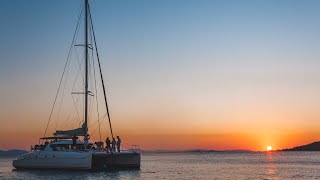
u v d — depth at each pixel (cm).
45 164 4319
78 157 4175
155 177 4562
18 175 4144
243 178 4784
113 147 4562
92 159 4197
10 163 10056
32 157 4378
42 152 4350
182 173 5531
